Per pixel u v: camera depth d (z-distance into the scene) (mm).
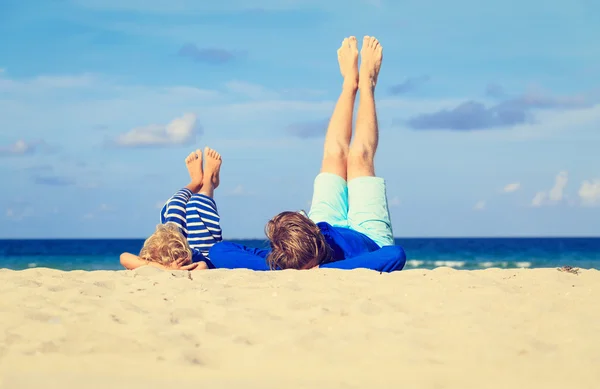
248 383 2230
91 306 3402
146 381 2252
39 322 3078
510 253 40344
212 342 2797
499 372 2363
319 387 2180
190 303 3494
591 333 2889
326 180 5688
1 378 2283
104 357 2566
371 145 5863
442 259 34719
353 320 3164
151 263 5105
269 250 5109
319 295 3678
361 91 6180
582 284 4469
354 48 6418
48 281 4293
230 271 4707
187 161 6742
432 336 2857
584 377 2291
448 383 2238
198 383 2229
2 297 3682
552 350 2646
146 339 2805
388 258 4945
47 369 2406
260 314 3234
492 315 3246
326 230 5215
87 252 44531
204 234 5773
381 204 5551
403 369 2414
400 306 3469
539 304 3504
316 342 2775
